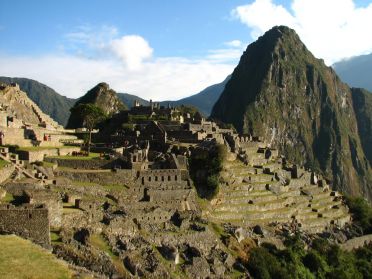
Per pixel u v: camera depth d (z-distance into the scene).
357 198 196.50
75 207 88.19
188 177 121.81
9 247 61.66
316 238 144.00
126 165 115.50
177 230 101.88
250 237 120.38
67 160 109.12
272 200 146.38
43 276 56.00
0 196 78.19
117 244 86.25
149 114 198.38
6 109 159.62
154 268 84.94
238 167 149.62
